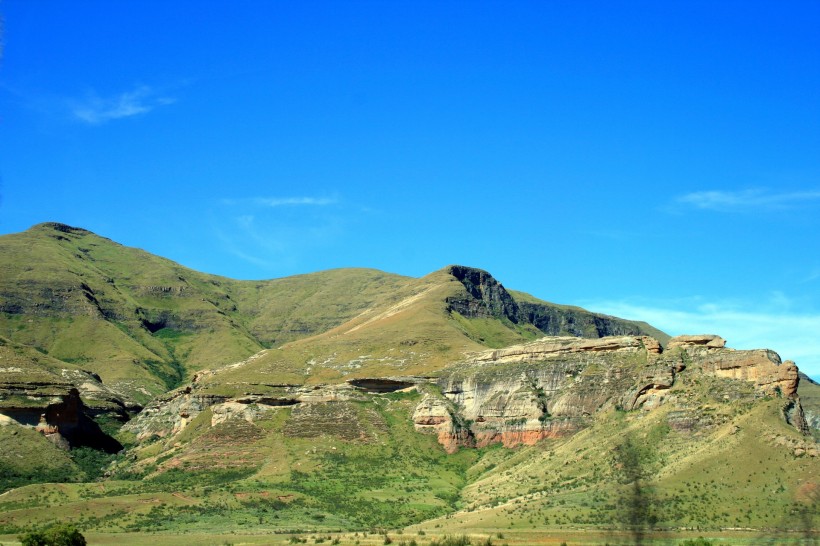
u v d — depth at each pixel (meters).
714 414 192.25
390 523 195.50
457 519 184.38
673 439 189.75
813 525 101.88
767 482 159.88
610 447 197.88
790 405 188.62
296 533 183.00
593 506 163.75
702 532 140.00
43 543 157.88
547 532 150.62
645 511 99.56
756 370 199.12
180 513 199.38
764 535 104.69
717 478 164.75
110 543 170.38
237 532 184.38
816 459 163.25
